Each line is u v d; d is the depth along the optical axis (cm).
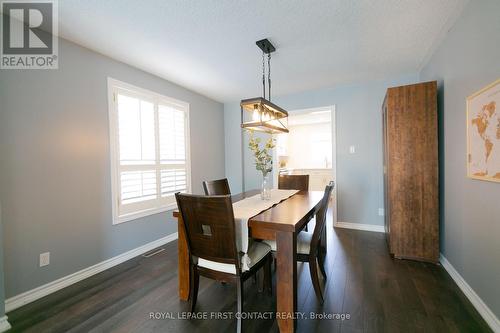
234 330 161
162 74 323
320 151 732
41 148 208
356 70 319
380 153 364
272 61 285
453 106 217
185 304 191
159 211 328
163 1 176
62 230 221
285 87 387
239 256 168
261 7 185
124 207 281
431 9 190
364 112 372
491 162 155
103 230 258
